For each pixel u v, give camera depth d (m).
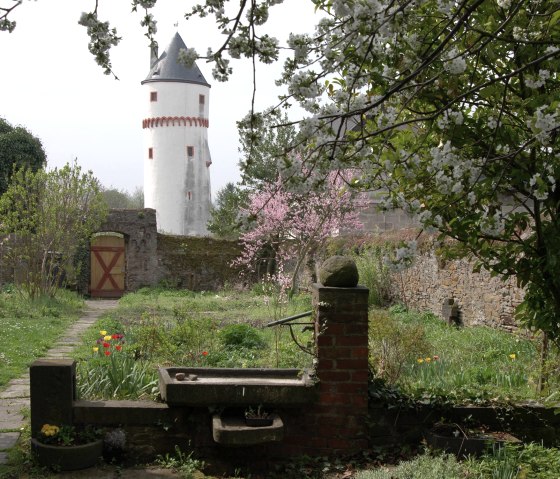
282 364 9.18
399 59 3.65
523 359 9.57
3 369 9.32
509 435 5.12
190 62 3.06
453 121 3.68
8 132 32.34
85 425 5.12
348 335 5.15
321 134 3.34
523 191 3.90
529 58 3.89
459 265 14.65
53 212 19.20
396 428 5.24
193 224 44.97
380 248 18.86
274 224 22.52
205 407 5.09
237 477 4.93
